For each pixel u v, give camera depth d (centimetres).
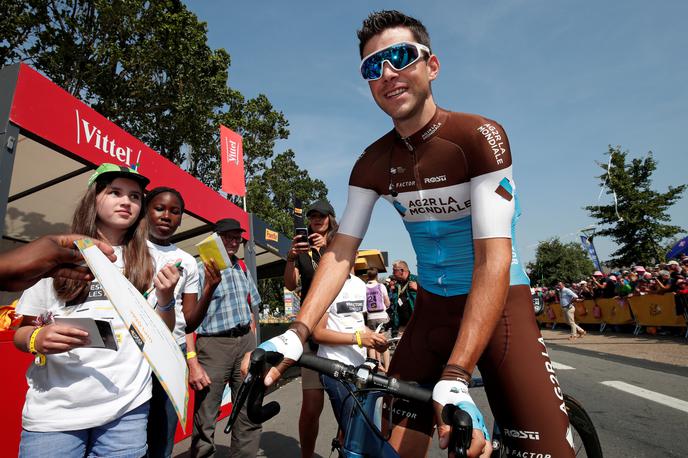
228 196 2320
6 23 1182
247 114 2341
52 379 140
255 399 104
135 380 153
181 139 1650
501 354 135
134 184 168
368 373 110
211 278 203
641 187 2134
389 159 153
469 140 132
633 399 433
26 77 284
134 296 121
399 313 715
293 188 3412
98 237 166
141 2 1332
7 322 240
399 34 135
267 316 2777
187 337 272
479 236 124
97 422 141
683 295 902
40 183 419
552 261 3484
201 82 1564
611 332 1217
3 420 225
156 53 1378
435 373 159
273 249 893
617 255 2202
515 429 129
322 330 247
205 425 274
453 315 153
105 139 354
